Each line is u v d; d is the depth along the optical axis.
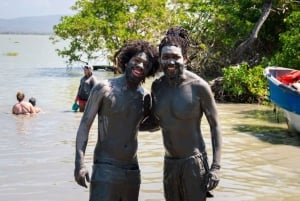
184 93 5.48
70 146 11.63
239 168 9.78
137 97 5.51
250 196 8.05
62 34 37.47
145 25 37.31
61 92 23.52
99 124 5.52
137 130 5.58
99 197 5.38
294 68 21.34
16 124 14.56
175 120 5.50
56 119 15.51
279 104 13.66
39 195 7.95
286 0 26.91
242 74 19.86
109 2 37.28
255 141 12.41
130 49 5.50
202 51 30.72
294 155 10.94
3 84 26.80
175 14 36.56
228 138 12.74
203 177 5.61
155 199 7.76
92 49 37.88
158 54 5.59
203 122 14.64
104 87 5.44
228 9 30.05
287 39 21.55
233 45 29.94
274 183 8.80
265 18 26.75
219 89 20.34
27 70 37.28
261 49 29.77
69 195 7.95
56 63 46.25
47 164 9.91
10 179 8.84
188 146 5.55
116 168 5.42
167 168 5.69
